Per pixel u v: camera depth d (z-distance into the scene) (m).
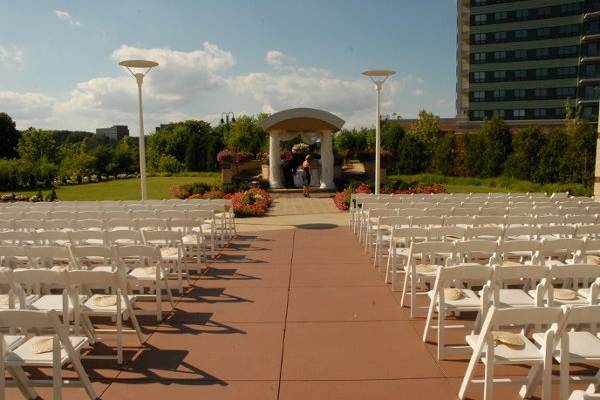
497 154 31.17
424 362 4.91
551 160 26.86
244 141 48.12
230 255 9.94
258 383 4.52
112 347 5.38
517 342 4.00
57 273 4.77
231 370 4.79
